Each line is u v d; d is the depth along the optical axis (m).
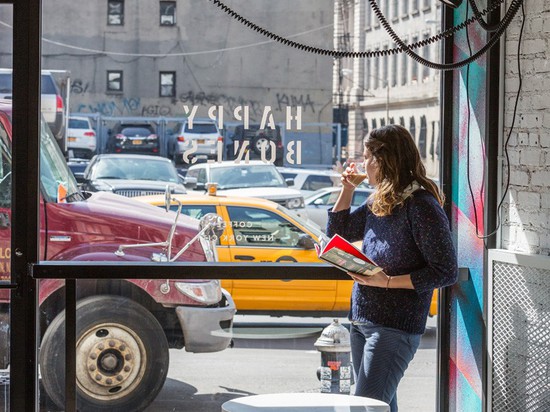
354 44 4.70
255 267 4.48
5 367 4.54
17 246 4.45
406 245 3.92
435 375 4.74
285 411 3.42
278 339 4.76
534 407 4.32
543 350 4.27
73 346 4.51
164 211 4.73
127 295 4.71
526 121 4.35
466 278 4.60
